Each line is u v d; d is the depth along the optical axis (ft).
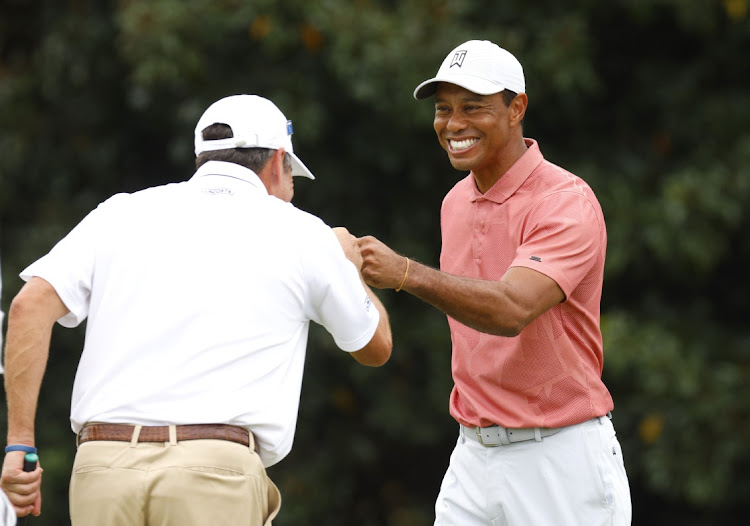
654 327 113.91
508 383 45.37
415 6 110.93
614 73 123.44
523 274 42.06
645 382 110.11
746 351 117.70
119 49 114.21
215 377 36.55
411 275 40.88
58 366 122.72
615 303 123.34
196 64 110.52
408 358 118.93
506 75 44.06
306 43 112.78
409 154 116.88
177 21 109.50
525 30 114.93
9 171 125.29
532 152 45.44
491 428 45.98
